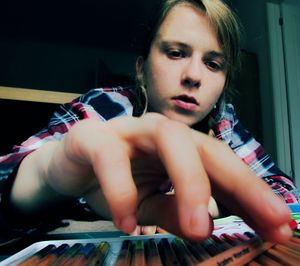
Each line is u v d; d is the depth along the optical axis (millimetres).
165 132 99
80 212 276
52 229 249
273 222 94
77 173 126
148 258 135
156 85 383
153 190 121
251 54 1234
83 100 459
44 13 1261
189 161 91
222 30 387
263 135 1194
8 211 208
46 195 185
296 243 129
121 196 93
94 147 103
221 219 211
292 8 1185
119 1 1227
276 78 1134
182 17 384
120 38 1380
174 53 375
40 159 177
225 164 101
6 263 146
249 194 97
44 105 790
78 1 1219
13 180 199
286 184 457
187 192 86
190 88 366
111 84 1122
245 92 1183
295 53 1158
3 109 774
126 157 102
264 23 1194
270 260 116
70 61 1353
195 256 135
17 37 1298
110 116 443
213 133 498
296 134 1109
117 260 136
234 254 119
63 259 138
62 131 372
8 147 794
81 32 1344
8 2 1199
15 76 1292
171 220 101
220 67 394
